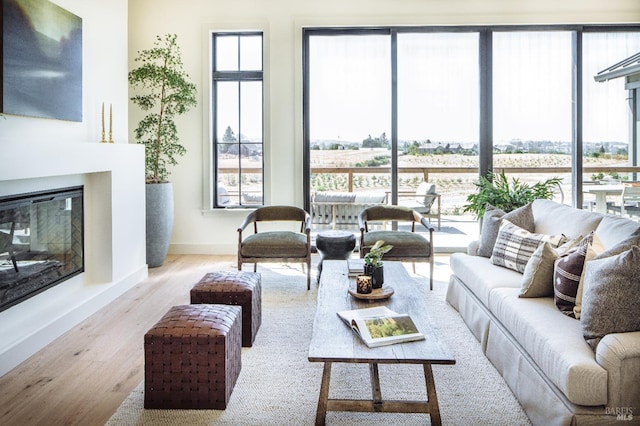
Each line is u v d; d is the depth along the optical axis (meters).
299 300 4.07
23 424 2.20
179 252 5.95
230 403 2.38
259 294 3.36
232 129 5.94
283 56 5.74
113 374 2.70
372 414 2.28
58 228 3.63
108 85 4.25
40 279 3.38
